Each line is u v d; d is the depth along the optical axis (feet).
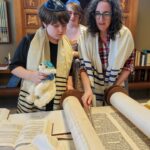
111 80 3.65
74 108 2.43
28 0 7.35
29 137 2.16
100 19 3.33
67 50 3.39
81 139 1.81
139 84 9.07
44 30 3.20
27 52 3.19
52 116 2.79
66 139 2.23
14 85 7.82
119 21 3.47
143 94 10.03
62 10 2.76
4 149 2.04
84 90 3.26
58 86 3.22
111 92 3.10
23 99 3.16
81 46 3.71
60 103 3.03
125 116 2.60
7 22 8.02
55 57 3.31
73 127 2.06
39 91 2.62
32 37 3.29
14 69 3.17
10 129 2.35
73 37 4.72
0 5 7.79
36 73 2.73
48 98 2.64
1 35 8.12
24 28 7.56
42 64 2.75
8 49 8.48
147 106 2.86
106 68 3.70
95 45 3.60
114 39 3.56
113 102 2.92
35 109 3.21
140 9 9.25
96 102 3.67
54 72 2.71
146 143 2.12
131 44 3.70
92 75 3.65
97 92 3.77
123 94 2.97
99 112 2.89
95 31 3.59
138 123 2.23
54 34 2.96
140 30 9.51
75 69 3.66
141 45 9.73
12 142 2.12
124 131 2.35
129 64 3.85
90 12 3.50
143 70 9.37
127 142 2.13
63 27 2.89
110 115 2.79
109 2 3.30
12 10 8.09
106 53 3.65
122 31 3.62
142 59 9.02
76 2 5.01
